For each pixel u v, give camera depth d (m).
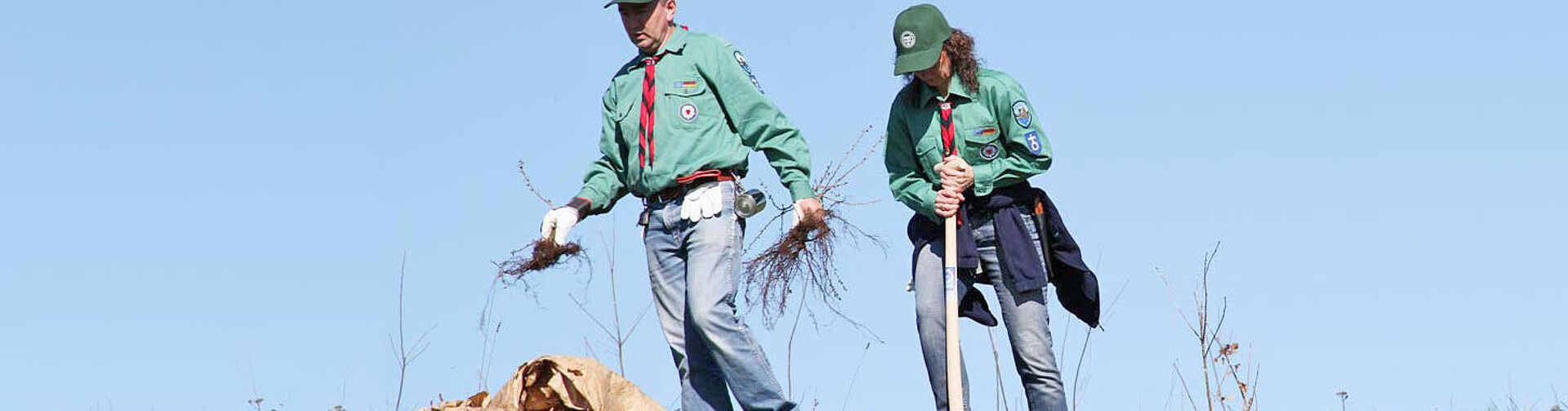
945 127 7.74
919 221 7.93
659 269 7.73
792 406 7.57
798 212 7.59
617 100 7.74
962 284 7.82
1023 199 7.79
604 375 7.78
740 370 7.50
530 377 7.79
